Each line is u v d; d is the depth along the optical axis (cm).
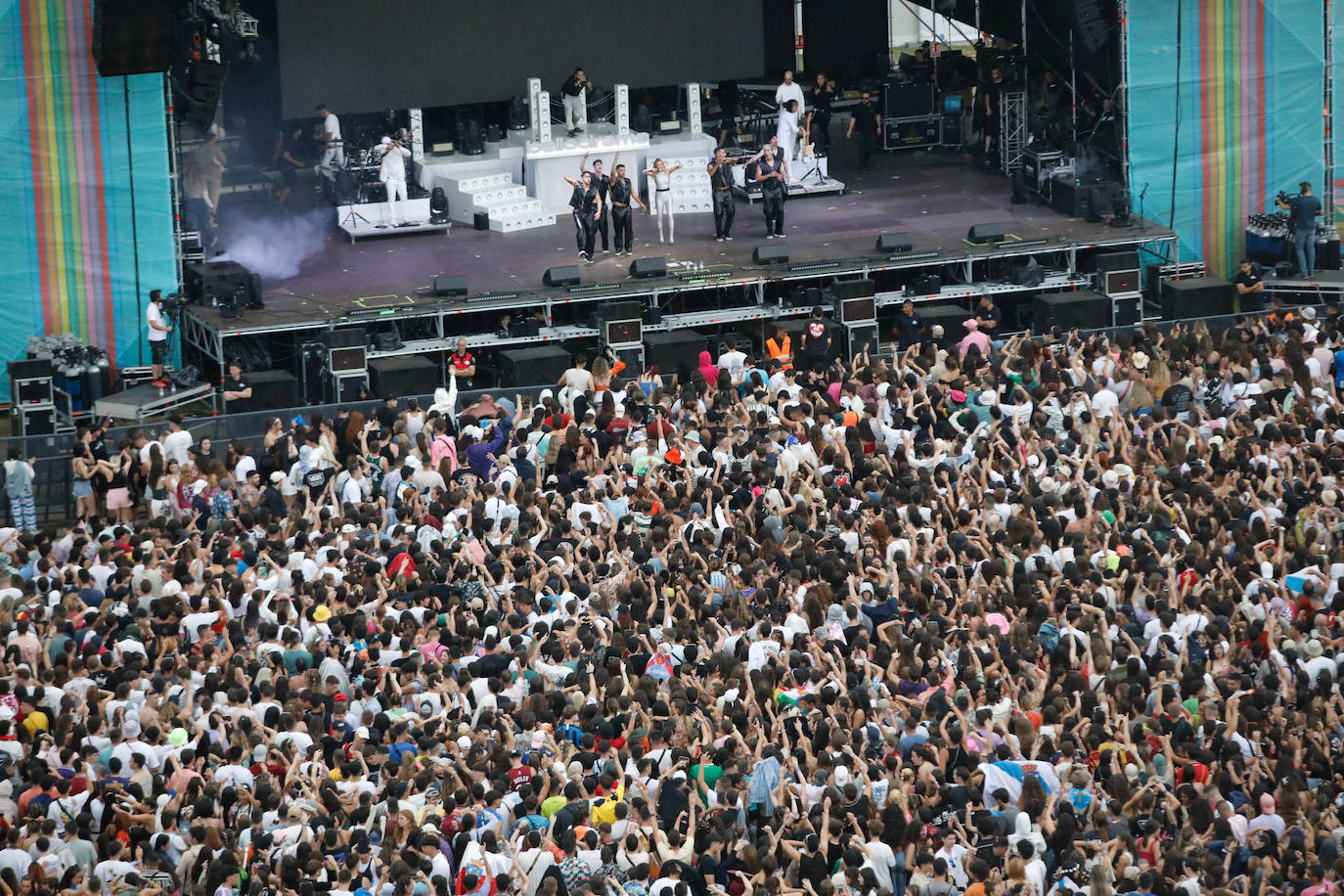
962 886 2712
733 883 2730
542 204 7662
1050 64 7712
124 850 2931
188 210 6688
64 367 6141
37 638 3678
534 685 3344
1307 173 7200
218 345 6109
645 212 7738
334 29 7562
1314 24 7050
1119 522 4094
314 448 4838
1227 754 3078
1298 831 2809
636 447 4725
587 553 4088
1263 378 5059
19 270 6253
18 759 3241
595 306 6519
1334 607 3631
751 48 8188
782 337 5953
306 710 3275
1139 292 6625
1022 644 3428
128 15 5856
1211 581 3738
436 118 8344
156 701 3319
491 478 4641
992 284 6712
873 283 6350
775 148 6994
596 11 7931
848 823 2788
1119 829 2845
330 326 6156
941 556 3888
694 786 2922
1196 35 7019
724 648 3488
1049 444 4506
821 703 3203
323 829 2856
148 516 5206
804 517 4222
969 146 8450
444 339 6259
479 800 2902
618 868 2708
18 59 6078
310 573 4006
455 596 3725
